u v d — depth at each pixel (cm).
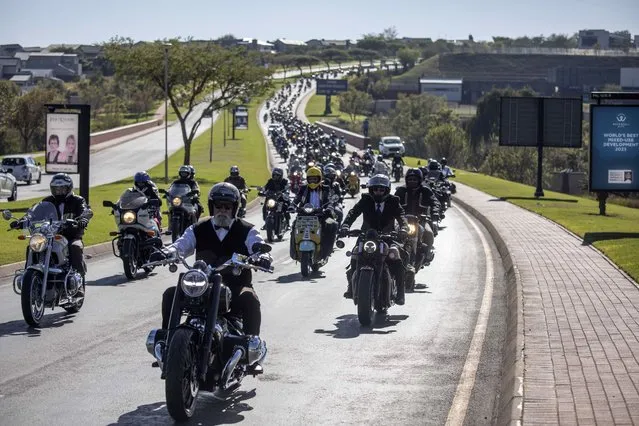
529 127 5944
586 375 1119
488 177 8531
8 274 2288
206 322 1002
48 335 1513
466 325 1627
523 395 1023
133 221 2223
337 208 2769
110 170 8694
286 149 10838
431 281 2214
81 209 1697
